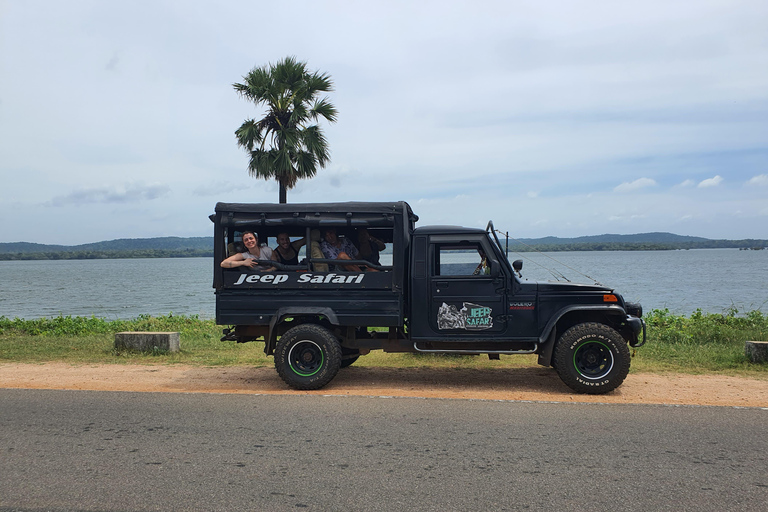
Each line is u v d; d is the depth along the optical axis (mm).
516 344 7426
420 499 3811
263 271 7543
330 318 7359
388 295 7402
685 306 25328
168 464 4496
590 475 4242
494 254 7340
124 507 3701
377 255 7980
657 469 4359
